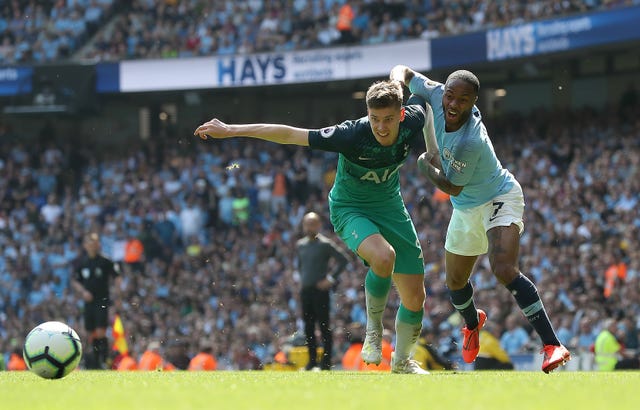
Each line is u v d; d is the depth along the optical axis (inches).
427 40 964.0
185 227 993.5
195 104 1235.9
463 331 350.6
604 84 1053.8
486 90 1128.8
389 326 696.4
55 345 274.2
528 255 804.6
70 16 1189.7
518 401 188.4
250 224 1003.3
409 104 308.3
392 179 313.3
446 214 876.0
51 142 1208.2
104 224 1048.2
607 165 866.8
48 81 1114.1
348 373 330.6
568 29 875.4
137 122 1250.6
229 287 895.1
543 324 296.4
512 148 993.5
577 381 253.1
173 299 894.4
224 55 1062.4
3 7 1208.2
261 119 1219.9
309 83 1126.4
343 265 526.3
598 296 714.2
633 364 611.5
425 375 300.5
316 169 1034.1
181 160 1096.2
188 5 1147.9
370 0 1053.8
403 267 322.3
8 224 1085.1
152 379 272.1
